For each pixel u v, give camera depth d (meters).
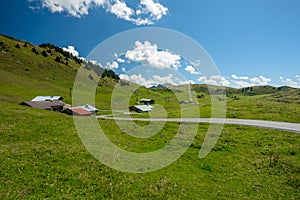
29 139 21.52
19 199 9.86
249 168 18.86
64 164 14.62
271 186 15.38
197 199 12.59
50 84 169.25
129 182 13.50
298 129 32.66
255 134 30.47
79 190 11.64
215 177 16.56
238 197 13.39
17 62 191.12
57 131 25.73
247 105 67.69
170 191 13.12
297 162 19.67
